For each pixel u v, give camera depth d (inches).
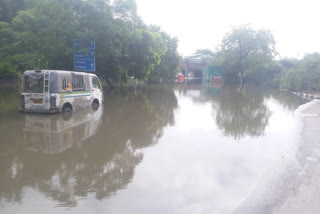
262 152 247.6
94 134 301.9
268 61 1891.0
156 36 1058.7
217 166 209.3
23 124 338.6
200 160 222.7
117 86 1176.8
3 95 663.1
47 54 599.5
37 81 396.5
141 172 194.5
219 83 2021.4
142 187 170.1
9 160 212.7
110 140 278.4
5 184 170.4
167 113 471.5
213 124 380.2
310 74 1047.6
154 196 158.7
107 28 619.2
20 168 196.7
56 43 594.9
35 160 213.9
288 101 735.1
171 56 1734.7
